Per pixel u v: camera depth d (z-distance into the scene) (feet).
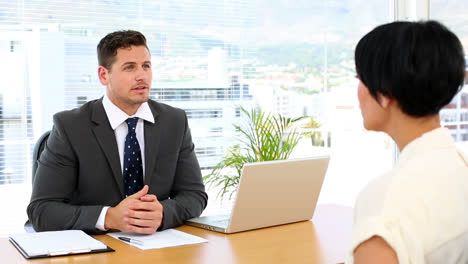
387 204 3.45
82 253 6.12
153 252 6.21
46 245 6.26
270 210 7.31
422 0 13.48
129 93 7.88
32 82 10.61
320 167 7.60
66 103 10.87
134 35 8.02
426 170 3.56
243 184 6.82
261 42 12.39
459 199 3.56
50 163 7.86
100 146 7.97
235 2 12.13
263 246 6.50
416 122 3.71
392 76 3.55
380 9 13.66
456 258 3.55
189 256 6.05
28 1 10.50
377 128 3.89
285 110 12.63
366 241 3.44
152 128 8.31
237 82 12.19
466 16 13.99
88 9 10.93
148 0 11.37
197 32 11.80
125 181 8.12
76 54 10.90
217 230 7.25
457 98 13.80
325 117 13.06
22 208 10.78
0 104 10.40
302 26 12.78
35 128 10.69
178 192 8.52
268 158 10.16
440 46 3.51
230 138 12.12
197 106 11.81
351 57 13.37
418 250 3.39
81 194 8.01
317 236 6.99
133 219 6.93
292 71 12.69
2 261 5.84
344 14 13.23
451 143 3.75
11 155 10.57
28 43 10.54
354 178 13.53
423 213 3.45
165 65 11.51
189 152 8.72
